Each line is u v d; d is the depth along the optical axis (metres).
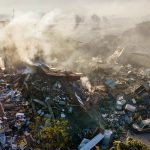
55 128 25.11
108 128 28.66
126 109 31.00
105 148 25.73
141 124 29.14
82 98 31.22
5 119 26.20
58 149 24.31
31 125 26.25
